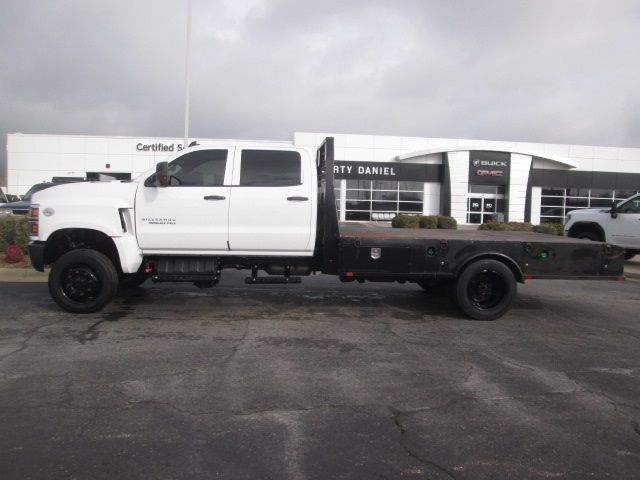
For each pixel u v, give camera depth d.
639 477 3.15
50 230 6.70
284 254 7.02
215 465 3.20
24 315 6.94
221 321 6.83
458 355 5.56
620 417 4.03
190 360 5.20
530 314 7.71
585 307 8.36
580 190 35.72
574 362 5.39
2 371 4.78
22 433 3.57
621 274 7.12
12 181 34.69
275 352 5.52
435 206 34.84
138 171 35.03
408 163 34.53
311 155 7.04
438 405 4.20
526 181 34.72
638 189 36.12
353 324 6.83
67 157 34.75
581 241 7.25
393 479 3.09
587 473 3.19
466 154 34.12
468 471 3.19
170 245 6.88
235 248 6.95
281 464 3.23
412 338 6.21
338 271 6.98
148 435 3.58
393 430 3.73
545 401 4.32
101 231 6.73
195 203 6.81
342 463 3.26
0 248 11.77
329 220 6.92
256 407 4.08
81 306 6.91
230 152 6.96
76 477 3.04
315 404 4.17
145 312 7.25
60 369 4.86
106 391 4.34
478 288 7.16
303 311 7.54
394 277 7.18
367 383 4.66
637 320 7.45
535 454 3.42
